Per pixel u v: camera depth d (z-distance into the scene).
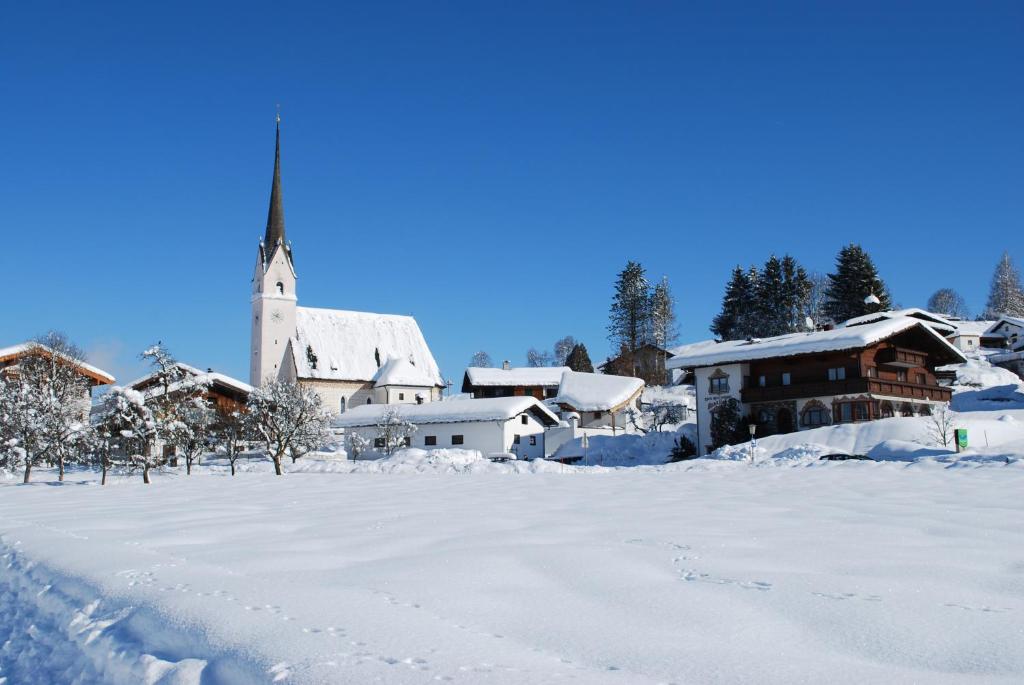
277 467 45.94
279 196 89.06
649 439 61.19
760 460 40.06
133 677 6.29
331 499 22.91
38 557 11.48
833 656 6.01
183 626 7.00
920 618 7.05
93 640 7.45
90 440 38.56
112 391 38.22
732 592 8.15
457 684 5.17
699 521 14.52
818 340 52.41
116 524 16.03
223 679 5.75
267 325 86.00
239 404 57.25
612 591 8.25
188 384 44.75
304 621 6.79
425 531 13.64
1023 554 10.34
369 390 87.38
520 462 43.25
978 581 8.62
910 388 53.28
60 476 39.00
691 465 40.12
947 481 23.75
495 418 61.34
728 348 57.47
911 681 5.34
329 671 5.46
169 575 9.19
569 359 107.38
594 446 59.44
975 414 49.25
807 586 8.40
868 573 9.11
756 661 5.84
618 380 73.69
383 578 9.02
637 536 12.41
